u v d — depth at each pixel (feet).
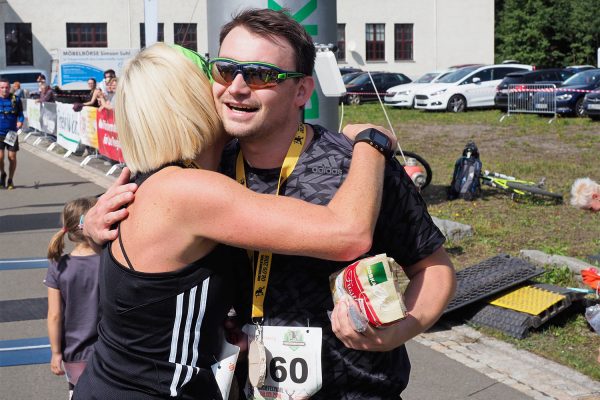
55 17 127.44
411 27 147.13
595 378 15.74
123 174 6.61
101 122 50.67
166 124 6.15
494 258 21.35
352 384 6.54
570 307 19.49
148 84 6.19
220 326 6.33
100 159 55.16
